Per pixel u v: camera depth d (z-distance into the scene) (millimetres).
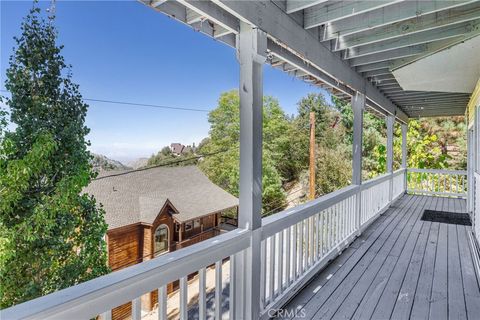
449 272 3035
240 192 2062
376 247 3842
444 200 7344
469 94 5266
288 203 15453
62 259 6176
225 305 3557
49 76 6234
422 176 9211
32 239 5605
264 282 2211
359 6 2178
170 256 1498
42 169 5902
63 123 6355
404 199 7508
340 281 2836
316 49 2734
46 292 5801
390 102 6008
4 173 5484
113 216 9039
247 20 1841
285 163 16844
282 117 17562
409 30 2592
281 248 2434
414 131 12391
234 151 16953
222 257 1790
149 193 11727
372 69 3764
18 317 909
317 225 3100
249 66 1971
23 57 5922
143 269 1321
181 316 1510
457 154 13438
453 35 2648
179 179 14133
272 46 2402
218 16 1820
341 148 15867
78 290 1099
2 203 5395
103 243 7094
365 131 15273
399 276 2941
